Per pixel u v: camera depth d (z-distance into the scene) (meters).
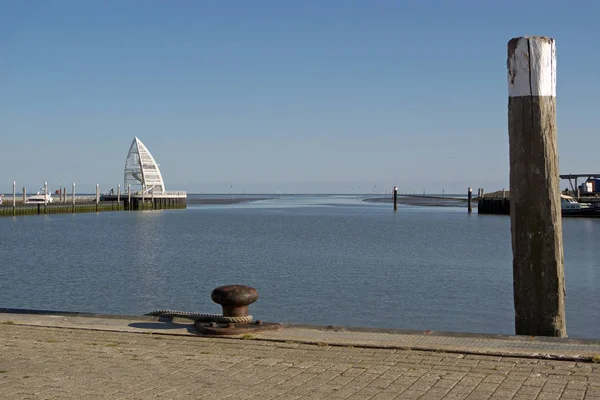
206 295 25.61
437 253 42.97
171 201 144.50
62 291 26.59
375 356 7.84
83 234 63.19
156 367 7.53
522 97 8.76
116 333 9.19
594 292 25.50
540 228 8.69
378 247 47.81
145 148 140.38
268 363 7.63
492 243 51.59
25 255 42.03
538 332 8.73
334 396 6.43
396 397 6.37
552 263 8.68
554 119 8.78
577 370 7.11
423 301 23.73
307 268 34.22
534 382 6.71
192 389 6.72
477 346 8.06
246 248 47.03
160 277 30.84
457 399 6.27
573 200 86.44
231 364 7.61
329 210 149.75
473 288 26.84
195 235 61.75
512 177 8.89
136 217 104.12
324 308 22.39
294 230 70.19
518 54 8.76
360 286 27.44
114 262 37.75
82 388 6.78
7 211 98.06
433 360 7.61
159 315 10.37
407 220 95.00
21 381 7.02
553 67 8.77
